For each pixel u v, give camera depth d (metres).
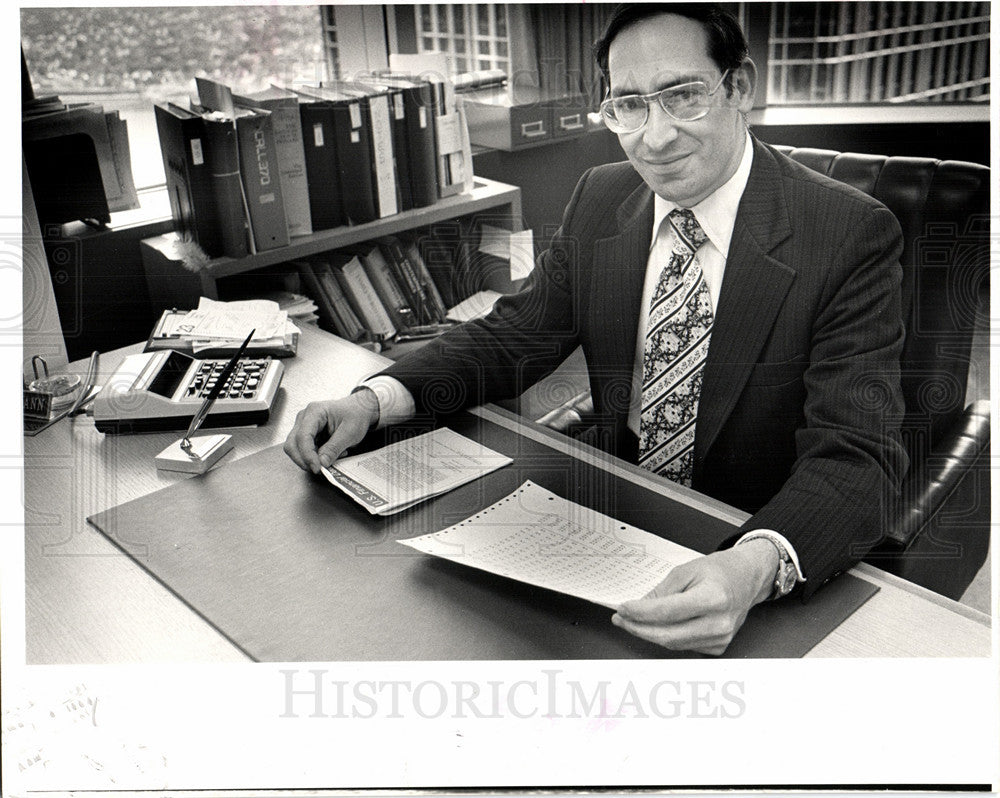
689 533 1.15
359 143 1.98
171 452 1.37
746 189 1.40
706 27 1.34
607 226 1.57
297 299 1.99
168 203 2.07
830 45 1.71
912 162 1.43
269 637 1.04
